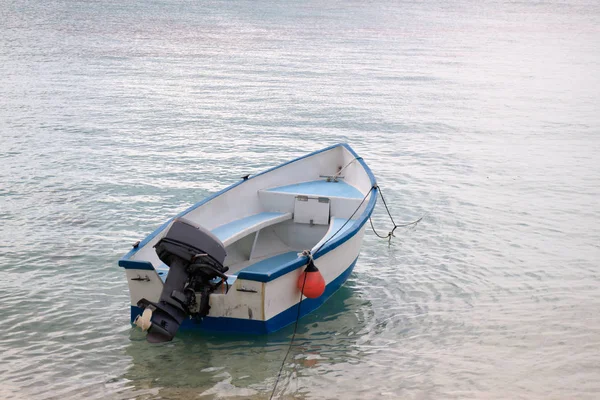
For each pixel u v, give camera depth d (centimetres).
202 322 741
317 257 778
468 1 10325
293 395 652
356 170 1100
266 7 7225
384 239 1097
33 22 4716
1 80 2548
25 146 1606
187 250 709
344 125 2030
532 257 1024
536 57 4200
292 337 762
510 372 704
